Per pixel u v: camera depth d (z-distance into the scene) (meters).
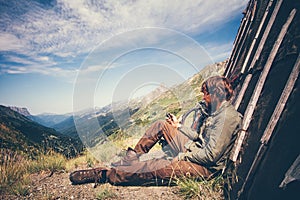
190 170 2.79
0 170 3.91
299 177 1.42
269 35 3.07
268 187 1.75
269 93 2.45
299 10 2.49
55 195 3.04
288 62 2.29
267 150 2.00
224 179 2.63
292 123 1.80
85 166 4.29
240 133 2.62
